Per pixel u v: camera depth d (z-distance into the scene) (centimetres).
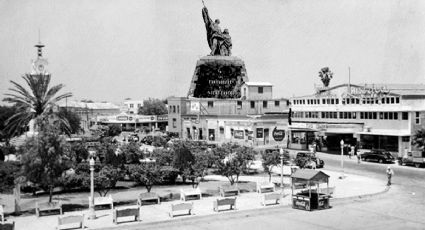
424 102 6106
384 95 6328
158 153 4544
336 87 7475
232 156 3756
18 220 2669
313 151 5844
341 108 7156
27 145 2905
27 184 3647
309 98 8012
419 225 2558
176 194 3509
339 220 2689
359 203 3203
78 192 3628
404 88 7125
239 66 12381
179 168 3900
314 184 3631
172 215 2756
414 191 3694
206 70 12156
